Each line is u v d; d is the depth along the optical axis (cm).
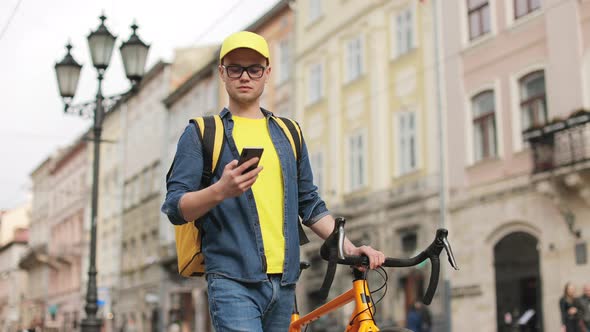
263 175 320
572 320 1239
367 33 2308
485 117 1825
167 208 299
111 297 4484
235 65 323
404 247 2077
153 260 3859
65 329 5256
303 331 379
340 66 2448
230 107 333
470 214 1830
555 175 1512
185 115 3728
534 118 1680
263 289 310
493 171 1772
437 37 1992
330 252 295
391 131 2166
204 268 325
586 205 1496
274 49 2903
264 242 312
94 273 1210
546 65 1639
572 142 1488
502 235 1736
